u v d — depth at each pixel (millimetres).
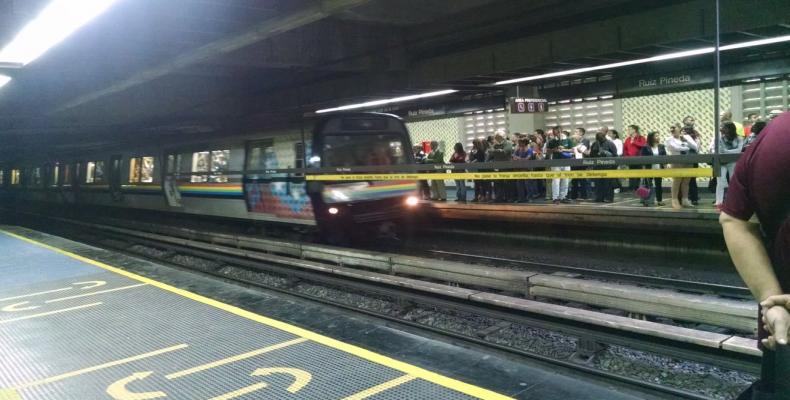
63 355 4766
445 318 6328
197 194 14500
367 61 14008
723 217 1807
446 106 19422
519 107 15781
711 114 14688
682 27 10664
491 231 11742
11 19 7293
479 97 18312
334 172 9602
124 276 7762
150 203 16984
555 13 11023
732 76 13242
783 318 1568
